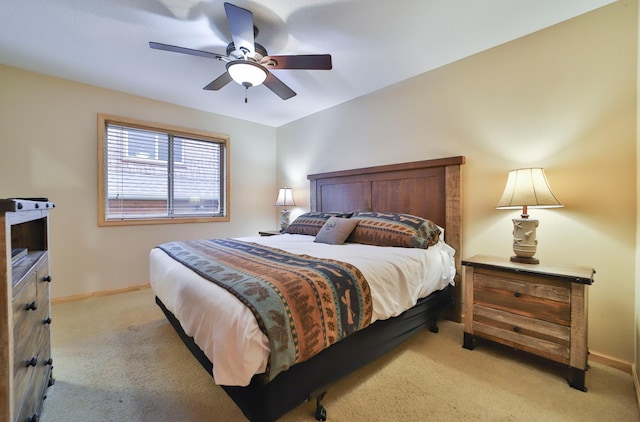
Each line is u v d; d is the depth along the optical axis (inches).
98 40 84.0
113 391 58.2
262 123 171.5
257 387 42.9
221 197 158.9
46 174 107.6
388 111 117.2
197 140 149.6
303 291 48.3
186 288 55.6
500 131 87.4
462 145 95.8
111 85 116.3
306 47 87.7
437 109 101.9
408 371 65.7
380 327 63.8
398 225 92.3
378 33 81.0
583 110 72.9
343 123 136.6
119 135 125.3
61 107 110.0
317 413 50.6
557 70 76.8
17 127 102.1
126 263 126.1
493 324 71.8
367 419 50.6
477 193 92.5
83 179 115.2
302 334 45.1
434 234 91.0
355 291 56.0
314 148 152.8
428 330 87.9
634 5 66.2
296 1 67.7
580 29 73.2
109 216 123.6
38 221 60.0
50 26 77.0
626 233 67.3
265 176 174.6
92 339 80.4
